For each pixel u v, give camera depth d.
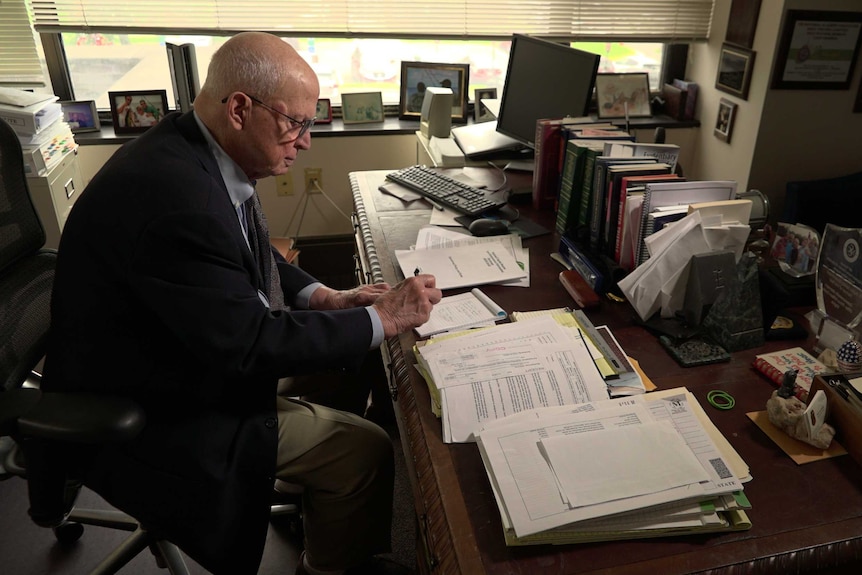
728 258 1.31
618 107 2.89
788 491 0.96
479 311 1.38
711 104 2.82
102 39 2.56
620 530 0.88
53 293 1.15
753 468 0.99
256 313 1.12
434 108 2.44
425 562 1.07
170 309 1.06
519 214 1.90
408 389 1.18
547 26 2.78
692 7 2.77
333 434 1.34
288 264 1.57
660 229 1.39
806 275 1.43
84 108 2.56
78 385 1.15
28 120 2.05
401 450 2.00
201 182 1.11
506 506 0.90
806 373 1.17
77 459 1.22
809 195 2.46
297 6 2.57
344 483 1.35
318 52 2.74
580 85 2.06
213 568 1.23
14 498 1.84
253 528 1.25
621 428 1.02
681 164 3.01
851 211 2.50
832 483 0.97
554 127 1.84
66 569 1.65
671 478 0.93
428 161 2.46
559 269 1.58
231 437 1.20
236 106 1.14
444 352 1.21
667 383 1.17
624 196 1.49
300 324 1.16
